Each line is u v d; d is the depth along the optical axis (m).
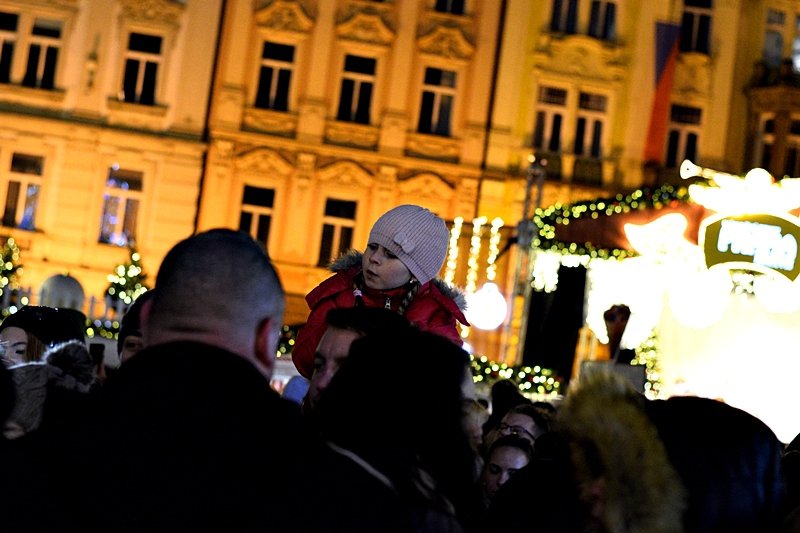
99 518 2.82
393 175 35.47
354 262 5.66
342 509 2.92
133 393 2.96
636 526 3.64
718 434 4.36
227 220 35.03
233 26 35.38
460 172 35.56
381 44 35.75
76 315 7.80
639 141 36.19
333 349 4.33
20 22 35.16
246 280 3.10
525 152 35.88
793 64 37.28
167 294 3.09
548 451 5.00
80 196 34.81
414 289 5.50
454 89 36.00
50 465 2.88
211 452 2.90
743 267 19.53
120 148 34.94
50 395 4.28
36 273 34.56
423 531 3.22
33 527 2.80
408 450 3.35
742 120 37.00
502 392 8.39
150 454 2.88
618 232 23.61
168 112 35.09
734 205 20.30
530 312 29.55
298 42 35.62
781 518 4.39
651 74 36.31
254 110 35.16
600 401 3.79
